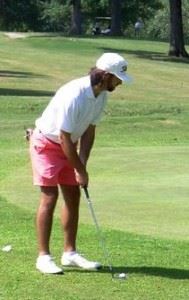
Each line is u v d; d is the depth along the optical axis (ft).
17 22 439.63
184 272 34.58
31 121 103.09
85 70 184.75
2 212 48.39
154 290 31.60
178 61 227.20
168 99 134.62
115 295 30.83
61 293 30.94
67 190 34.60
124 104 117.80
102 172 64.59
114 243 40.14
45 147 33.68
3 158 74.02
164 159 72.33
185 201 52.13
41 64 194.59
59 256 36.94
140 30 419.74
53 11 443.32
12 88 140.36
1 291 31.04
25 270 34.17
